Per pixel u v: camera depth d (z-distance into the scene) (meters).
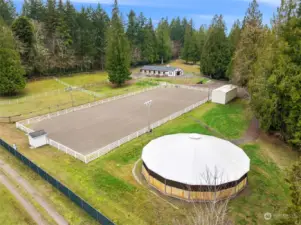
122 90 50.59
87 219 15.05
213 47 61.44
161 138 22.30
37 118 32.94
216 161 18.14
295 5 25.55
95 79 60.91
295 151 24.66
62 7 63.97
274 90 26.02
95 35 70.75
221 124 31.92
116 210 15.85
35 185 18.55
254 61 36.91
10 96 45.44
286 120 24.86
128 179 19.47
